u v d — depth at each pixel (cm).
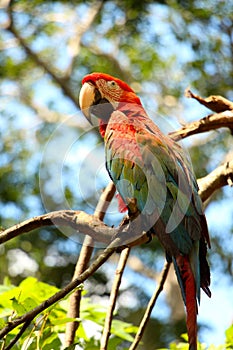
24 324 454
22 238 1526
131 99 665
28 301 493
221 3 1611
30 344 486
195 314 498
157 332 1534
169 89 1636
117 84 671
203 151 1567
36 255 1524
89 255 598
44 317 473
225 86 1616
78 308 574
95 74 678
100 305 630
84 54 1714
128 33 1656
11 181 1658
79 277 463
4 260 1517
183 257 515
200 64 1617
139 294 1565
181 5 1608
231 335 588
